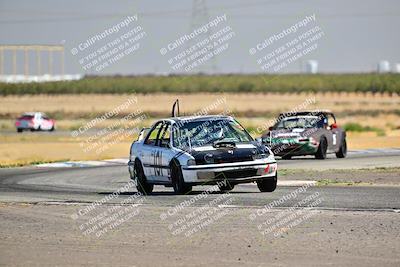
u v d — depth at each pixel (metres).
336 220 41.69
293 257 33.38
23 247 37.12
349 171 71.62
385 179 63.31
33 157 108.25
